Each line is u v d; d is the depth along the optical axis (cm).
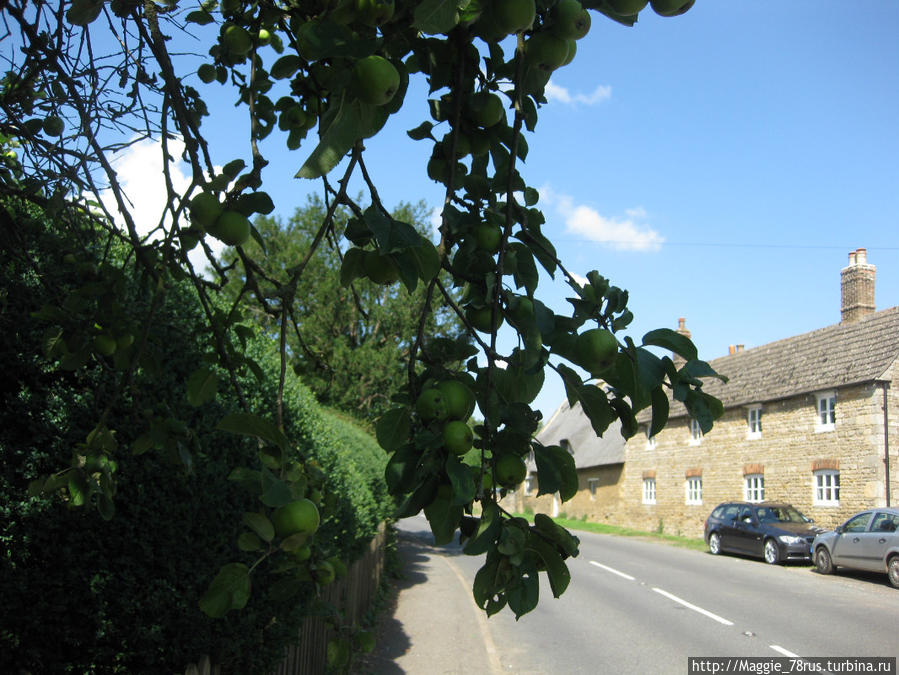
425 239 127
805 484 1717
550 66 130
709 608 997
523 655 727
